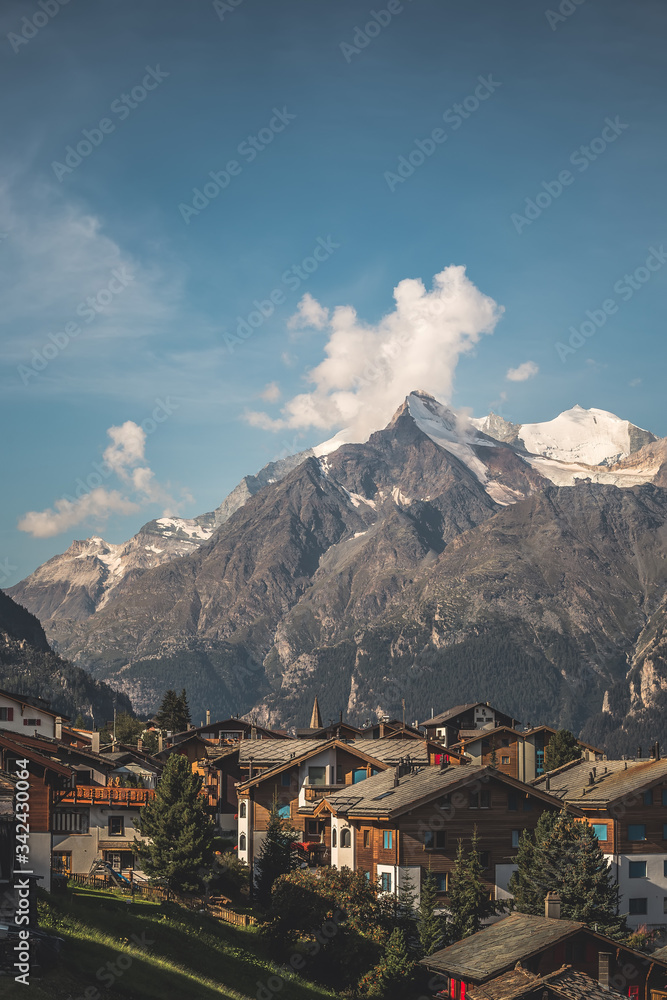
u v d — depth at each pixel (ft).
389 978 202.08
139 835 299.17
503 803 248.93
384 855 244.42
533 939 171.12
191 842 261.44
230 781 362.53
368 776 310.45
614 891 237.04
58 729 364.38
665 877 286.25
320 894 224.53
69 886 226.58
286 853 277.03
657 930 271.28
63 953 159.94
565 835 236.63
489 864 244.63
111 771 344.28
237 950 210.18
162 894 250.16
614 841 283.38
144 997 154.92
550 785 317.01
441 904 234.58
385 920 221.66
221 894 276.21
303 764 307.78
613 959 171.53
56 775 192.65
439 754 329.52
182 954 191.72
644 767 302.66
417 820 240.53
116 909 207.31
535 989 156.46
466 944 179.73
